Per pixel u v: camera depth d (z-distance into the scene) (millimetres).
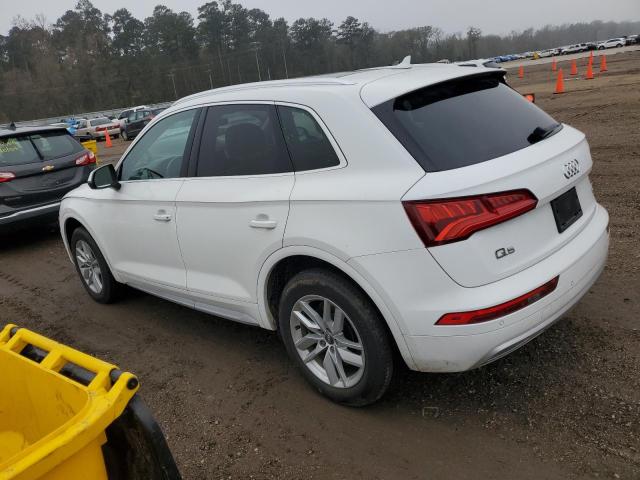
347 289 2883
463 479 2576
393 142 2721
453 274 2539
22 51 103688
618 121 11055
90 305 5328
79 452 1710
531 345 3570
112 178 4332
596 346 3463
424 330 2633
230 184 3414
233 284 3557
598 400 2977
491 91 3223
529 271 2670
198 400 3504
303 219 2963
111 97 100000
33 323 5090
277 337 4188
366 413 3135
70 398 1966
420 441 2861
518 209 2586
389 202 2619
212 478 2811
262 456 2920
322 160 2973
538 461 2621
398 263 2623
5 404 2305
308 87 3148
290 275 3377
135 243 4312
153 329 4605
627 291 4102
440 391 3242
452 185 2523
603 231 3164
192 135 3783
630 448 2619
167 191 3877
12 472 1507
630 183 6844
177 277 3994
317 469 2770
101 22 106250
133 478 2068
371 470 2711
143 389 3713
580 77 24938
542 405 3004
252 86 3562
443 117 2861
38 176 7762
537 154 2791
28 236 8773
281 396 3412
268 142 3260
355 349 3002
